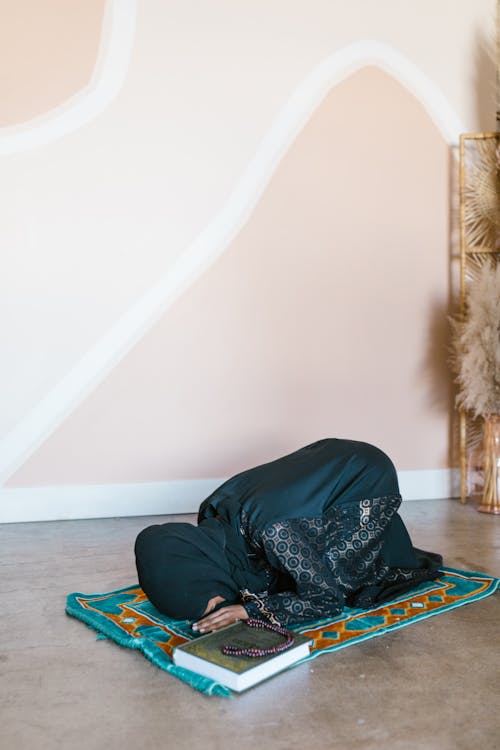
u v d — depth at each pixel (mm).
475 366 3736
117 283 3762
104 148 3727
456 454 4246
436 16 4148
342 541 2264
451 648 1982
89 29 3680
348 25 4031
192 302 3857
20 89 3617
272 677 1804
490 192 4125
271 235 3961
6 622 2242
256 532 2115
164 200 3811
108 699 1704
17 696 1728
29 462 3682
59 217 3686
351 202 4078
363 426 4133
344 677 1804
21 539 3316
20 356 3658
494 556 2918
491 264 4113
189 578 1986
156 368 3820
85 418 3738
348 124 4055
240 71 3889
